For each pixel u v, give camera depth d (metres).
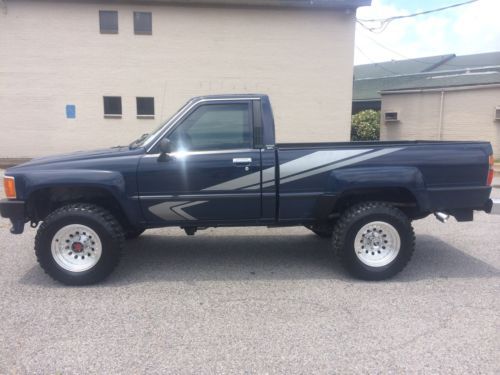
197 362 3.01
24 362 3.00
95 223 4.35
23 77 15.23
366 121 20.98
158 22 15.24
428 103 19.56
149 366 2.95
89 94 15.49
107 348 3.19
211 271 4.88
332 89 15.80
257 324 3.57
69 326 3.53
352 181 4.48
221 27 15.35
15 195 4.38
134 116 15.73
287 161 4.54
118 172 4.42
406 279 4.62
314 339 3.32
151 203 4.51
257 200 4.59
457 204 4.65
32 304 3.97
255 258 5.35
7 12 14.80
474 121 18.34
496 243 6.07
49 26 14.99
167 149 4.39
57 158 4.65
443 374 2.86
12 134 15.55
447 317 3.69
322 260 5.27
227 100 4.55
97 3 14.93
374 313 3.78
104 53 15.30
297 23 15.43
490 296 4.15
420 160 4.56
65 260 4.44
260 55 15.56
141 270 4.91
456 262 5.21
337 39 15.55
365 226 4.53
